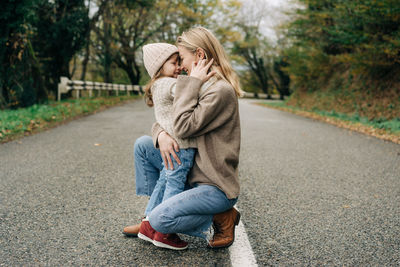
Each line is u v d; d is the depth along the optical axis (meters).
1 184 3.95
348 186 4.21
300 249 2.52
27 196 3.56
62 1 17.14
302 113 16.69
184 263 2.28
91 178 4.25
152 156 2.65
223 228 2.46
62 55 18.39
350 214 3.26
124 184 4.03
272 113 16.23
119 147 6.21
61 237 2.64
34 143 6.46
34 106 10.99
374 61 12.84
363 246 2.59
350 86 16.73
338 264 2.32
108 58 23.88
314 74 20.66
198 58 2.40
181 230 2.31
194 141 2.29
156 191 2.54
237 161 2.37
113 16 23.77
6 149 5.88
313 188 4.09
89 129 8.31
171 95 2.34
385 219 3.15
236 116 2.33
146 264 2.26
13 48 11.19
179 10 27.19
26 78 11.67
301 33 19.06
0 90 11.09
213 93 2.20
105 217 3.04
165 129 2.32
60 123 9.25
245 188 4.02
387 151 6.65
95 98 17.30
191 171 2.37
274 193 3.86
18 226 2.82
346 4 12.34
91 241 2.58
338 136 8.63
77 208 3.25
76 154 5.59
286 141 7.56
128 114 12.00
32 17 13.81
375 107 13.71
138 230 2.65
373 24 12.52
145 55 2.46
